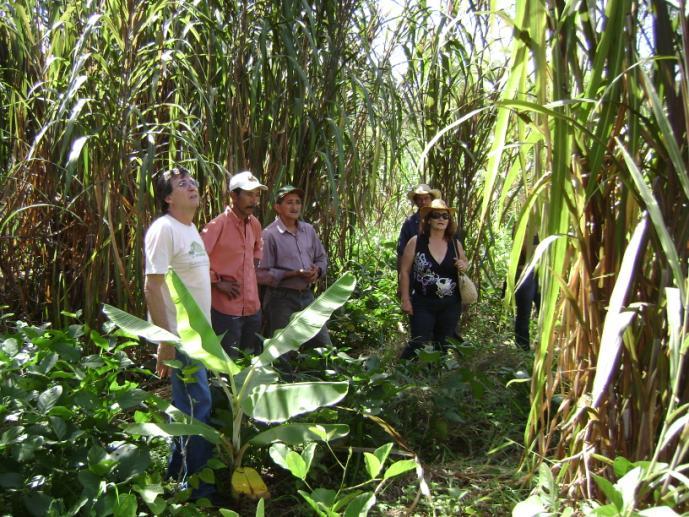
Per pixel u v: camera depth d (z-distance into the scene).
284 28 4.91
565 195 2.27
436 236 5.09
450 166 6.40
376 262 7.98
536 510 2.12
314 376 3.93
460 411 3.99
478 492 3.14
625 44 2.21
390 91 5.36
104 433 2.97
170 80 5.24
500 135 2.36
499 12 2.19
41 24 4.98
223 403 3.48
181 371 3.14
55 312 4.74
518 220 2.46
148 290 3.16
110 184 4.30
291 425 2.96
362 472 3.50
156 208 4.50
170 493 3.10
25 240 4.89
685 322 1.97
